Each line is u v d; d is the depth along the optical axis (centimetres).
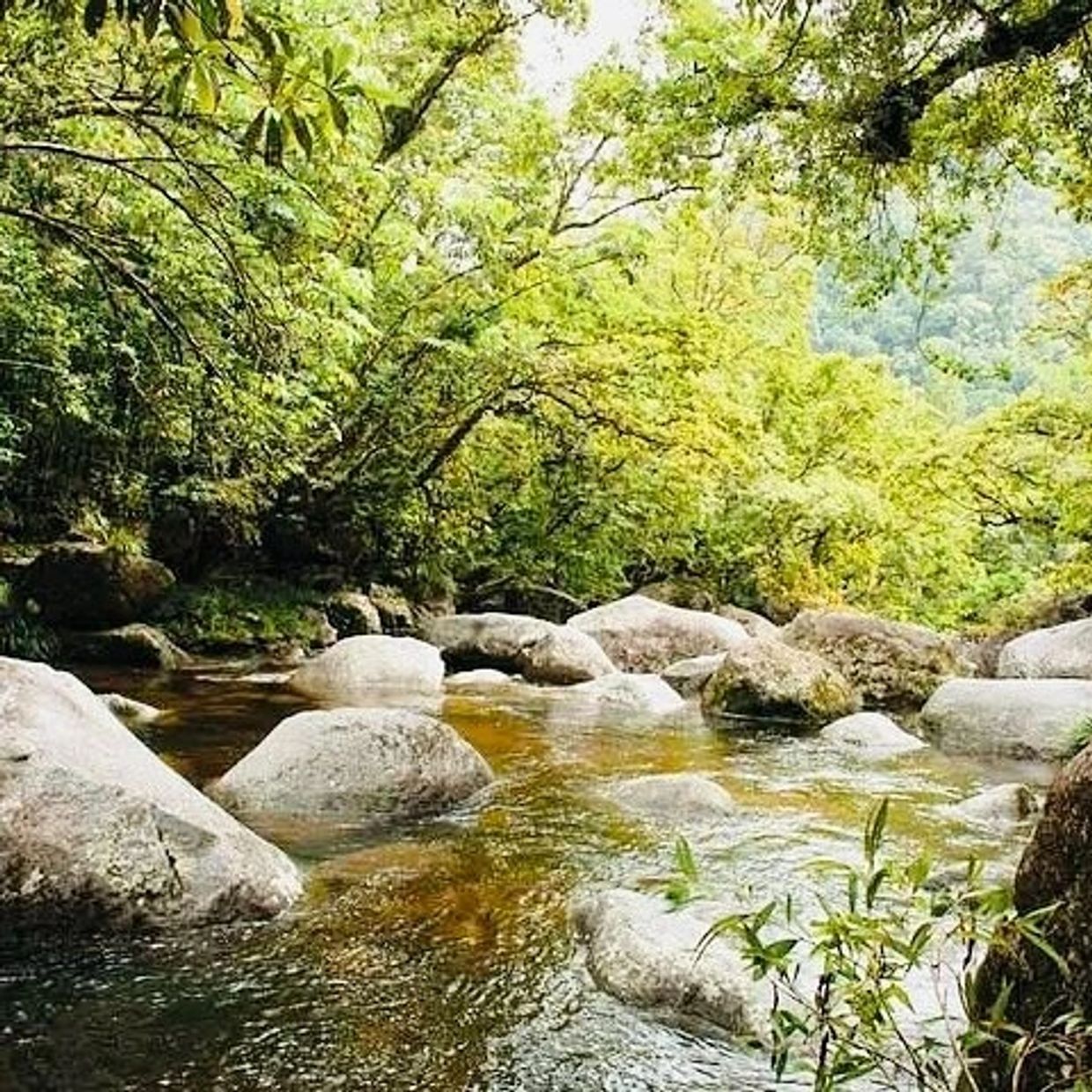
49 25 655
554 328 1822
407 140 1695
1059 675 1562
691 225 1473
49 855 525
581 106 1419
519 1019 470
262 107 269
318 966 514
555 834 740
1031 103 889
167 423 1207
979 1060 280
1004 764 1070
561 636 1602
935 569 2883
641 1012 476
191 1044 441
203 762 888
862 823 801
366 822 748
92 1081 411
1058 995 298
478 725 1148
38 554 1500
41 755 554
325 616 1831
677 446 1986
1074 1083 258
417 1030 459
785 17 681
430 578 2220
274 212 960
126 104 791
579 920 573
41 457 1515
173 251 928
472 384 1817
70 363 1209
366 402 1717
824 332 5025
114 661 1438
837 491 2439
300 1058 435
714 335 1905
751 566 2666
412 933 557
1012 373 1557
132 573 1534
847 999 247
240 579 1823
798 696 1284
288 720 830
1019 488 1808
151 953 515
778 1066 257
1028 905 320
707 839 741
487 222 1633
